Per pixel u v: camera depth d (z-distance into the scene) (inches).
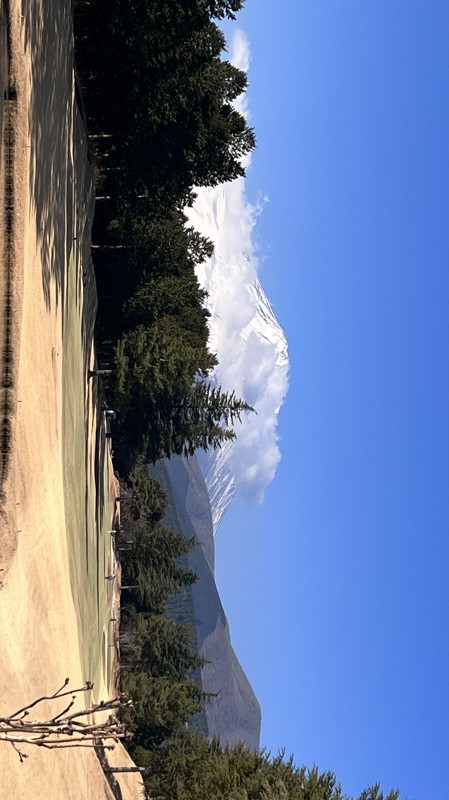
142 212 1788.9
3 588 727.7
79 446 1360.7
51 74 1084.5
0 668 686.5
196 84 1483.8
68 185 1253.1
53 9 1097.4
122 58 1350.9
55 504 995.3
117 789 1252.5
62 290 1173.1
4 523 720.3
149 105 1433.3
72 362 1293.1
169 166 1587.1
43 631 848.9
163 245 1868.8
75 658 1037.2
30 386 904.9
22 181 821.9
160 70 1398.9
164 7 1286.9
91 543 1519.4
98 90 1450.5
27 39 922.7
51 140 1083.9
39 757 743.7
